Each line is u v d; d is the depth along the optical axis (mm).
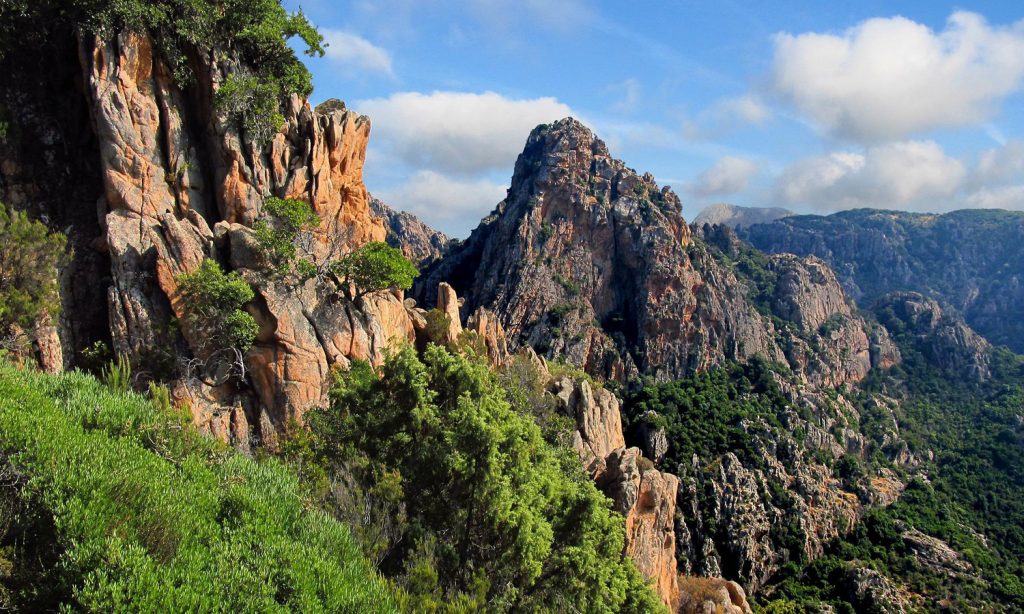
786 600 104250
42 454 17359
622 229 176375
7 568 15359
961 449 157625
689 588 62688
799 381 165125
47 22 46812
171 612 14656
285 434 41969
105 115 45344
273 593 17078
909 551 115938
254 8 52875
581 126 194000
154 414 23312
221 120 49656
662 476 59188
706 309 166875
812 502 123875
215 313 42438
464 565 27109
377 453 31906
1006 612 101062
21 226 36938
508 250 174625
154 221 45594
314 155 53938
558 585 29344
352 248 56938
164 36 48156
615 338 165125
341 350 47938
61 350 39438
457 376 34094
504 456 29469
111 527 16422
